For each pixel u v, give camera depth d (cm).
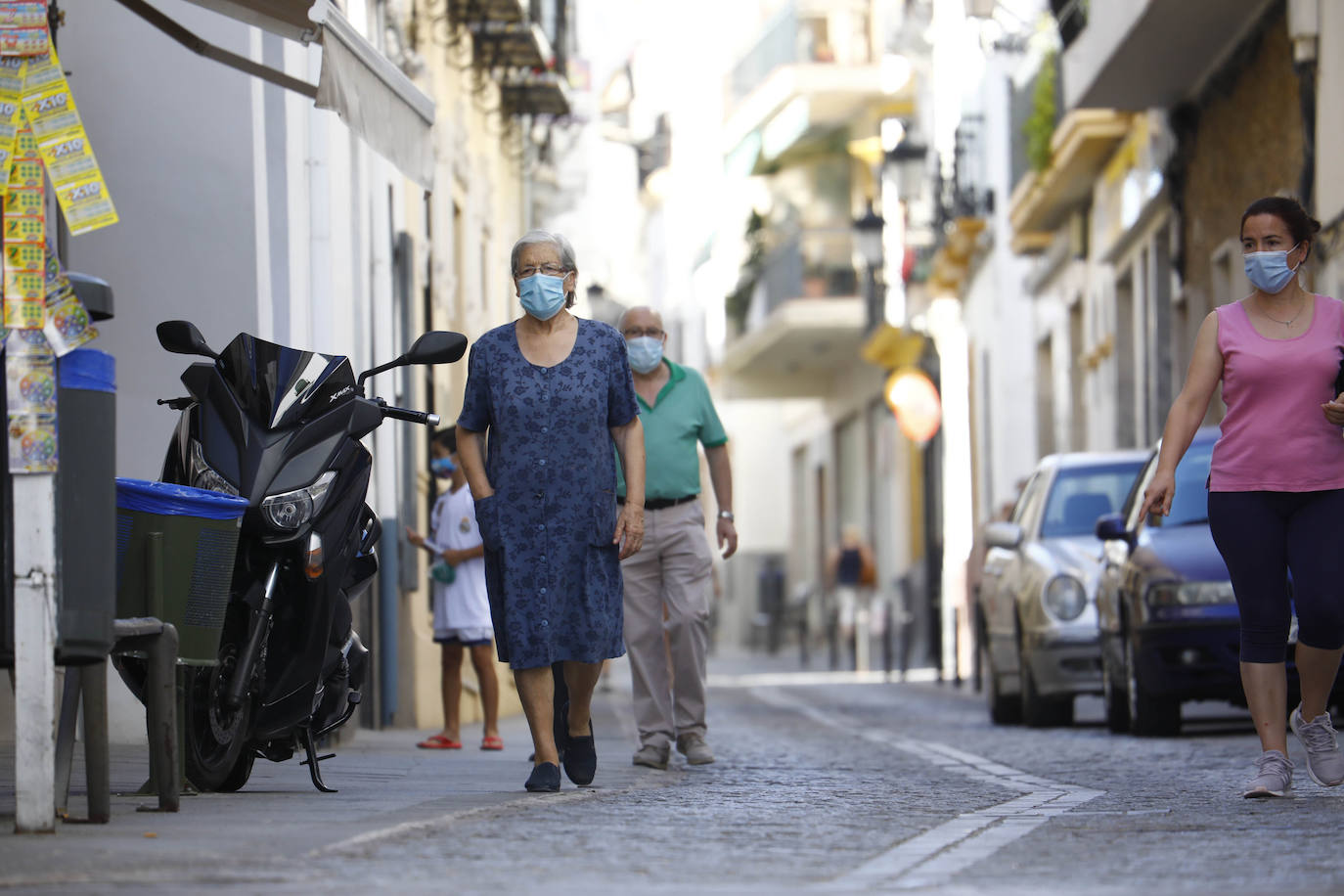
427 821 1670
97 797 1617
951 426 9481
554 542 2017
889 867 1430
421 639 3794
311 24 2208
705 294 13362
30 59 1538
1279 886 1321
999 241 8231
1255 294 2009
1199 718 3984
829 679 8006
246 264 2928
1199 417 2006
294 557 1916
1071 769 2556
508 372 2041
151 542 1778
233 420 1930
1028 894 1280
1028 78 7331
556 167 6862
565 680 2111
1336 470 1950
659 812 1825
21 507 1520
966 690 6456
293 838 1530
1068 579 3809
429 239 4397
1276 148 4662
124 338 2916
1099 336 6750
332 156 3209
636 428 2089
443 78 4612
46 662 1521
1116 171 6319
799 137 11125
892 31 10794
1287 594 1972
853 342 11469
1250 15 4803
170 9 2956
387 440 3588
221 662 1920
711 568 2611
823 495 13500
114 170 2931
